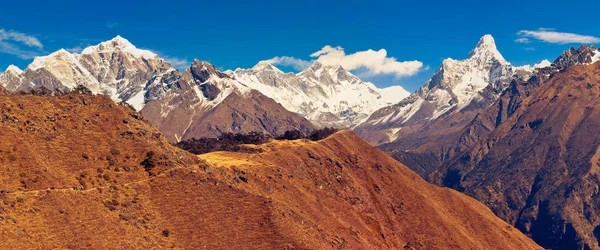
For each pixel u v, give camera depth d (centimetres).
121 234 17088
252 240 18975
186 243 17962
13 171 17850
